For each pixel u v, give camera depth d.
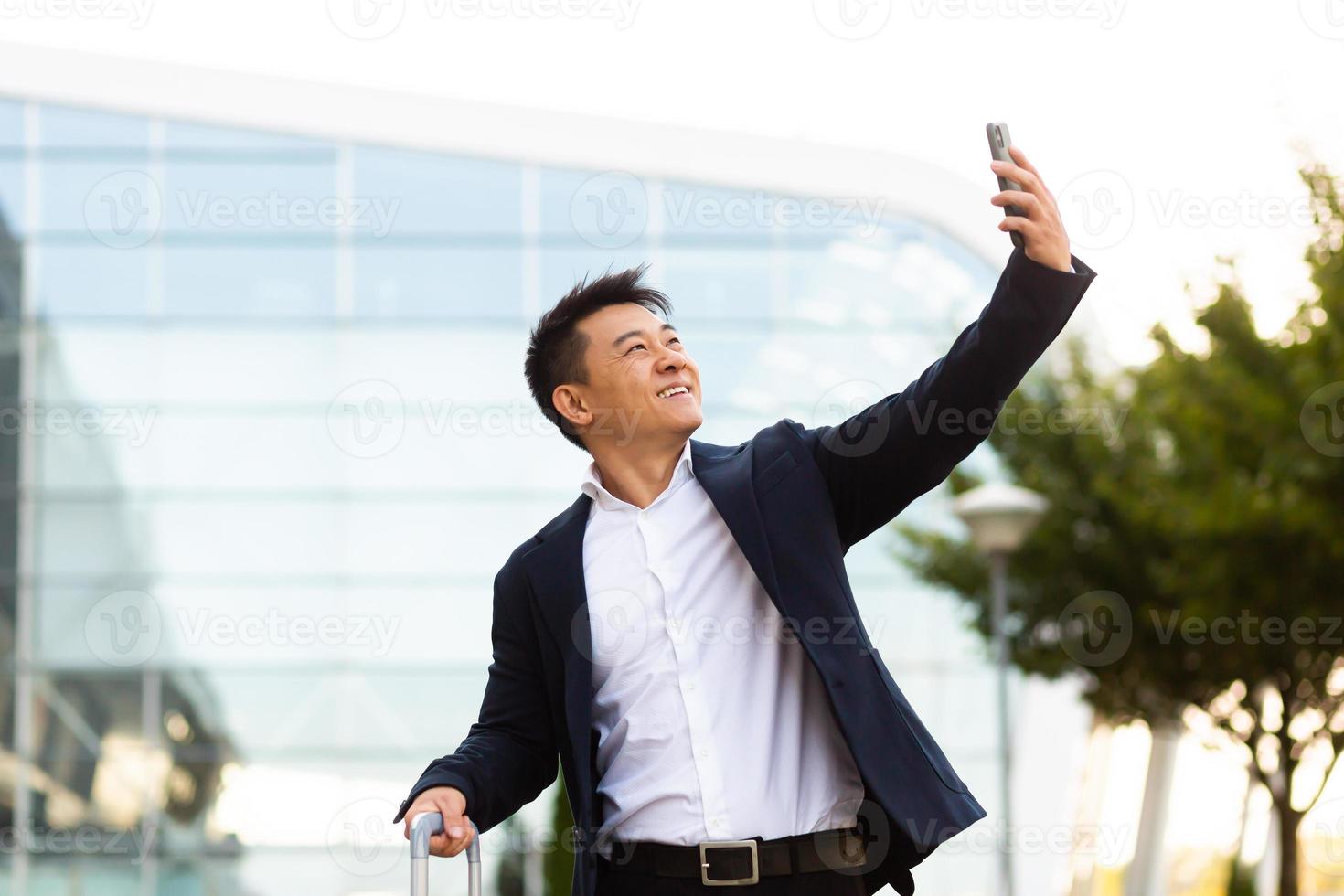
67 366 14.49
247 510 14.43
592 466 2.39
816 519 2.20
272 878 13.88
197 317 14.59
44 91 14.48
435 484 14.51
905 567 12.27
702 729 2.17
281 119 14.62
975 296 14.59
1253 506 9.16
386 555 14.40
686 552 2.26
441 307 14.67
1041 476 11.27
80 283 14.60
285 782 14.05
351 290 14.66
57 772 13.97
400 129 14.63
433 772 2.30
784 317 14.56
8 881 13.73
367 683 14.18
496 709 2.41
